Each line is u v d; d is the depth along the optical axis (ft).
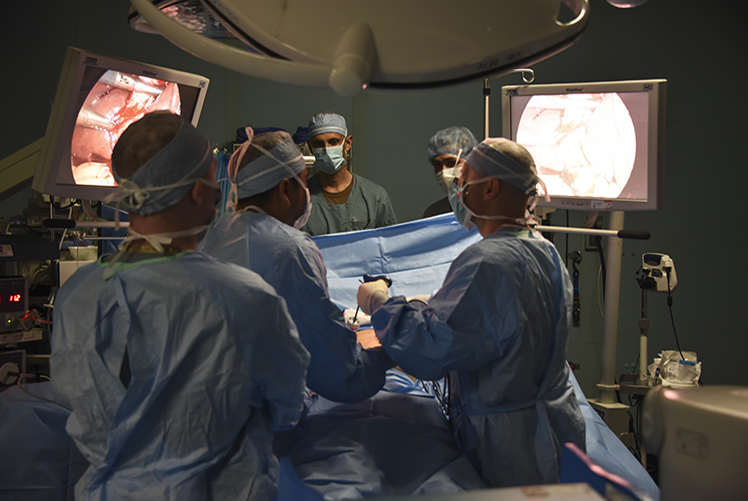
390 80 2.41
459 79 2.42
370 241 7.20
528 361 3.69
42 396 4.36
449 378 4.38
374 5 2.35
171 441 2.70
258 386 2.94
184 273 2.75
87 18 9.79
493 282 3.60
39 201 6.52
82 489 2.83
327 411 4.58
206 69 10.32
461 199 4.19
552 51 2.43
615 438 5.42
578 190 6.79
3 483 3.86
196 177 2.90
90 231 7.55
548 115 6.68
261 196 3.92
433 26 2.34
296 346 3.01
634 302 10.84
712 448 1.43
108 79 4.80
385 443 4.03
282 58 2.42
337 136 8.39
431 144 6.49
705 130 10.72
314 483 3.45
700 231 10.80
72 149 4.85
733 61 10.68
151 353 2.71
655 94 6.21
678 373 7.88
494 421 3.74
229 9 2.44
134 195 2.76
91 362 2.72
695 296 10.84
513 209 4.09
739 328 10.87
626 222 10.80
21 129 9.65
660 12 10.62
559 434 3.88
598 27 10.63
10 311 5.65
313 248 3.90
